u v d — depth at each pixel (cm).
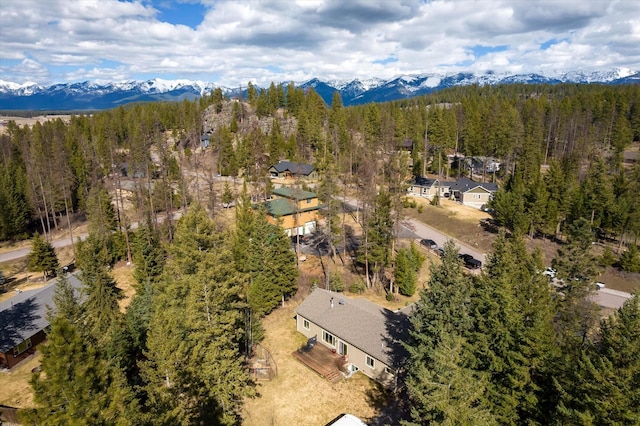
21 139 10400
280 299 4275
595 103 12525
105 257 5541
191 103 15862
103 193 6506
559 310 3503
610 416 1706
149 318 3159
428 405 1894
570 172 7844
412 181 9450
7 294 5050
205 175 9631
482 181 9900
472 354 2212
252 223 5025
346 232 6588
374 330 3306
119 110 15188
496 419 2131
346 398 2958
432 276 2497
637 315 1914
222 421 2453
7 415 2742
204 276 2484
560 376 2041
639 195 6275
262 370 3262
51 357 1543
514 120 10431
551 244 6222
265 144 11319
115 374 2234
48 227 7438
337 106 13838
